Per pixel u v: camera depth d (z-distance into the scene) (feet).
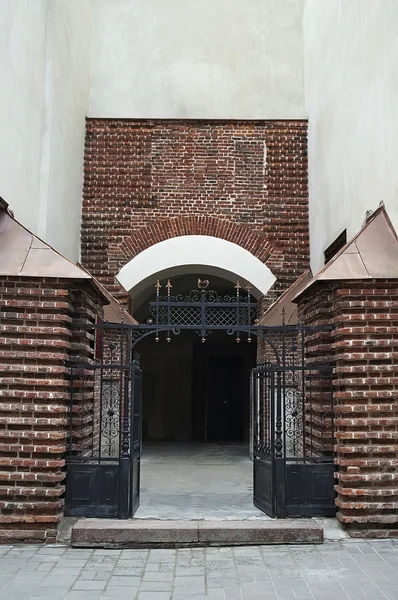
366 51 26.37
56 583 15.93
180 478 32.09
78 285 21.75
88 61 39.50
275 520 20.48
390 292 20.71
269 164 39.42
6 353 20.25
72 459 20.83
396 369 20.34
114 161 39.11
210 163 39.37
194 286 50.83
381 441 20.24
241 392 58.18
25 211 26.63
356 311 20.68
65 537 19.89
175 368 57.16
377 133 24.73
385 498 20.02
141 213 38.65
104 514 20.61
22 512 19.80
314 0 37.29
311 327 21.83
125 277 37.68
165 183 39.04
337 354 21.08
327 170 33.63
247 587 15.62
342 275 20.71
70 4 33.94
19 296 20.56
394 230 22.33
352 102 28.53
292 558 17.98
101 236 38.32
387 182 23.41
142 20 40.93
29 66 27.12
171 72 40.29
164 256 38.09
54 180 30.58
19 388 20.26
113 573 16.75
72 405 21.53
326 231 33.73
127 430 21.08
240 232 38.73
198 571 16.92
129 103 39.83
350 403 20.35
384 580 16.02
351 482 20.07
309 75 38.86
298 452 28.63
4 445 19.94
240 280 38.81
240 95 40.14
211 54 40.60
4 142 23.59
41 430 20.11
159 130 39.60
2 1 23.26
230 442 55.26
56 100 30.86
